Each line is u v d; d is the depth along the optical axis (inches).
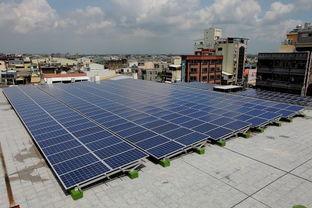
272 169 700.7
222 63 5093.5
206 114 1155.3
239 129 936.9
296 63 2274.9
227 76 4987.7
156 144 794.8
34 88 2134.6
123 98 1589.6
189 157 775.1
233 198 568.1
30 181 646.5
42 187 617.6
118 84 2357.3
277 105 1334.9
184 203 550.9
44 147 761.0
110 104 1406.3
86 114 1189.7
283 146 863.1
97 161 660.7
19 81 4466.0
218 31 6565.0
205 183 629.6
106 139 820.0
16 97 1679.4
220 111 1212.5
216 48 5408.5
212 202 553.9
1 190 606.5
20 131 1047.6
